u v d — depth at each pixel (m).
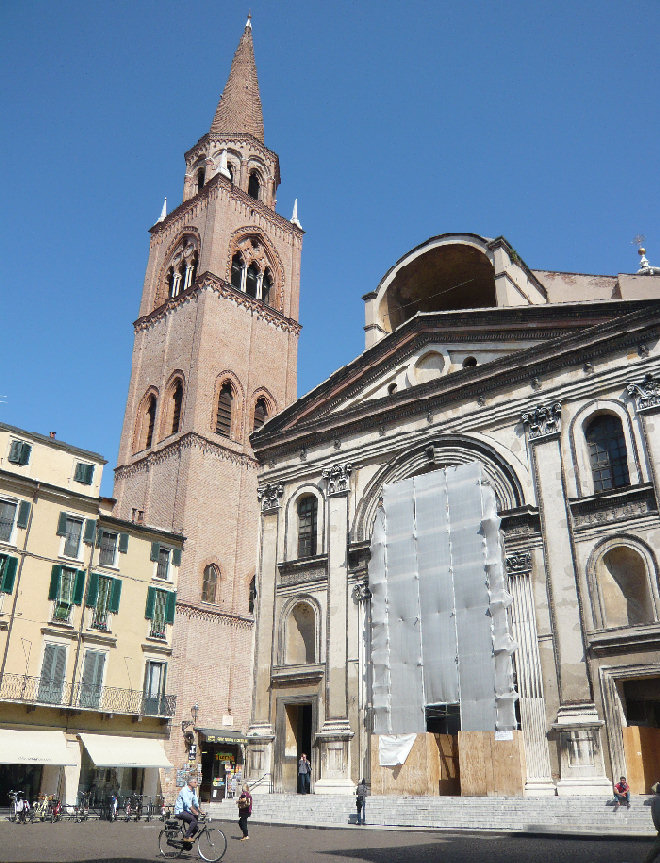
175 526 44.28
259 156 62.75
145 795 34.06
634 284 36.12
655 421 23.88
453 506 26.97
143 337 55.41
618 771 21.39
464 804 21.98
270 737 29.08
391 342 32.38
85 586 36.88
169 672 39.56
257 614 31.75
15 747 31.75
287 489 33.31
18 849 16.44
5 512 34.88
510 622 24.52
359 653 28.00
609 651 22.52
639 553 22.92
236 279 56.28
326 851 16.14
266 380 53.47
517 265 33.75
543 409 26.45
